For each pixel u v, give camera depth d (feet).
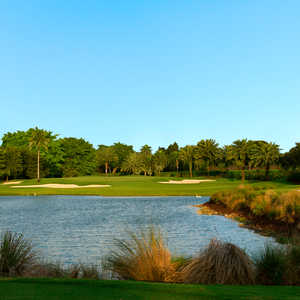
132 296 17.13
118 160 498.28
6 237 31.73
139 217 84.17
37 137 270.26
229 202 96.22
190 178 314.76
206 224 71.31
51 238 55.98
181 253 42.34
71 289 18.40
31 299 16.16
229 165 366.02
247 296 17.69
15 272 27.73
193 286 19.90
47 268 29.60
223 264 25.20
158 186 209.67
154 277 25.63
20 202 131.13
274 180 272.92
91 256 42.50
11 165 304.09
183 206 112.68
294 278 26.61
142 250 27.96
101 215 88.89
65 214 91.56
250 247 46.26
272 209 68.95
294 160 247.91
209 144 344.90
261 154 283.38
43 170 346.95
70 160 402.72
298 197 68.18
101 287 18.99
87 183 234.58
